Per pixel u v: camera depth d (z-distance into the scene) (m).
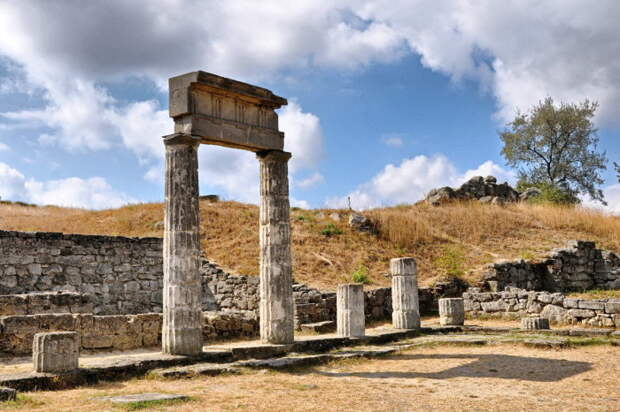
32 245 23.67
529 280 31.73
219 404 10.38
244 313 24.02
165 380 12.77
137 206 40.66
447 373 14.38
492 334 21.52
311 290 24.70
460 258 33.41
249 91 16.61
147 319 18.00
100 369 12.45
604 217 39.19
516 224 38.34
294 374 14.22
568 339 19.12
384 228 35.59
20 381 11.12
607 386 12.43
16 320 15.38
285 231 17.38
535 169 62.72
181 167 15.07
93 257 25.53
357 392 11.82
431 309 28.89
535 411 10.09
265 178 17.42
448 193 43.38
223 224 35.44
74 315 16.39
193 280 14.91
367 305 26.56
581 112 62.12
